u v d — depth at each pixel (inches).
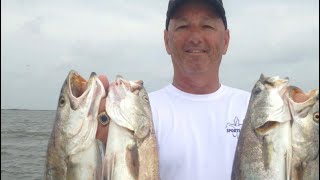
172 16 28.8
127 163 23.0
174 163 26.2
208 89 28.4
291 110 23.3
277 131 23.1
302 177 22.8
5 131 259.9
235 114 27.5
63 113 23.5
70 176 23.0
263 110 23.5
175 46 28.6
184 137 26.7
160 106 27.9
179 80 28.6
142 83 24.7
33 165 131.9
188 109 27.6
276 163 22.9
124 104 23.6
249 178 23.3
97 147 23.4
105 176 23.1
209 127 27.1
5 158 143.3
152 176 23.5
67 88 23.7
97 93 23.7
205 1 28.2
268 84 23.9
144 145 23.5
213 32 28.4
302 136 23.0
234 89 29.2
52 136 23.7
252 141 23.5
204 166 26.1
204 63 28.1
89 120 23.3
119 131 23.3
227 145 26.6
